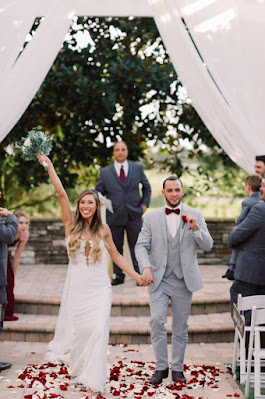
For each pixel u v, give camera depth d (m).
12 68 6.07
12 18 6.04
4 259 5.87
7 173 10.53
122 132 10.41
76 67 10.04
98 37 10.09
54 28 6.11
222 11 6.21
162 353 5.37
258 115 6.27
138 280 5.32
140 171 8.41
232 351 6.50
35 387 5.29
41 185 11.35
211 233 10.09
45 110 10.06
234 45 6.23
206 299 7.46
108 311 5.25
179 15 6.22
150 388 5.23
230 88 6.27
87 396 5.03
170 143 10.52
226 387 5.36
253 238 5.66
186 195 11.54
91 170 11.05
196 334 6.83
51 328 6.87
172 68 10.09
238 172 11.53
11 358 6.23
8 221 5.79
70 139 10.33
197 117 10.29
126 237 8.60
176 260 5.39
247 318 5.74
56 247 10.16
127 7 6.59
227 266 9.95
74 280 5.33
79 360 5.25
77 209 5.36
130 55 10.10
